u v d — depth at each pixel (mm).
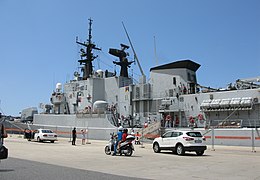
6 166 12250
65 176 9789
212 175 11023
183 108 31625
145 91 35656
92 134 37719
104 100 41688
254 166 13906
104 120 36906
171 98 32812
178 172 11742
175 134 20906
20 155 17375
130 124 35875
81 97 42969
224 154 20766
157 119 33875
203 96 30234
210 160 16609
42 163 13578
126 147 18922
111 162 14961
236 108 27281
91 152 20719
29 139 33500
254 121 26469
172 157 18375
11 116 51406
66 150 21953
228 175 11047
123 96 38656
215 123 28859
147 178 10031
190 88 32812
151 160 16266
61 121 42531
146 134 31859
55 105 47188
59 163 13922
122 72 43219
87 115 39094
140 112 35938
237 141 26656
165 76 34562
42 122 45062
